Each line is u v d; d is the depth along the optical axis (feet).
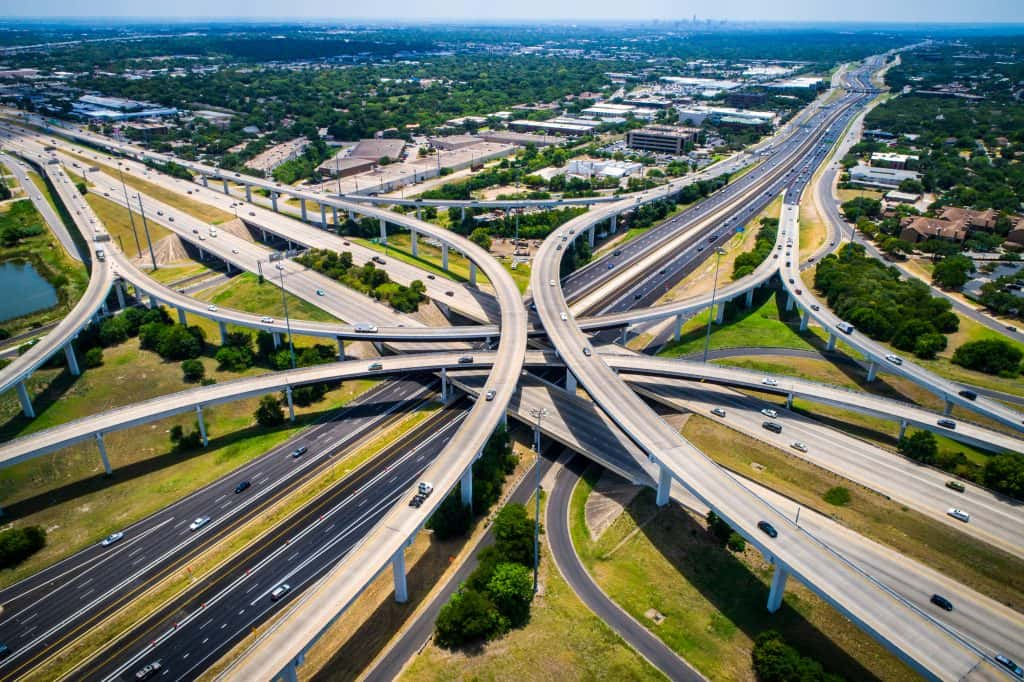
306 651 359.46
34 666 392.27
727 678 380.37
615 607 430.20
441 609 410.93
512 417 651.66
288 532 495.82
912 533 472.03
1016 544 457.27
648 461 554.87
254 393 616.80
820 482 527.81
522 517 470.39
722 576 450.71
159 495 536.01
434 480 476.13
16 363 644.27
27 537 474.49
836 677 360.07
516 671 380.99
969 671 334.44
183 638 410.31
